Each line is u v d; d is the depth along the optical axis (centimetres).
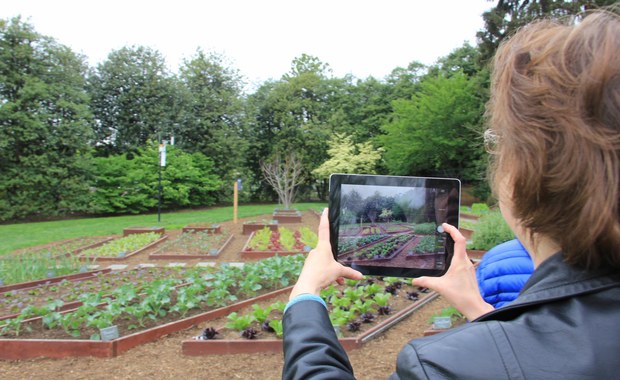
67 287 643
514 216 64
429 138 2286
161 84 2606
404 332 432
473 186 2461
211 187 2620
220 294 505
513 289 178
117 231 1380
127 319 461
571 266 57
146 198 2261
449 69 3061
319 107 3269
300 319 83
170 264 886
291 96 3195
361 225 124
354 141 3148
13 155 1906
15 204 1883
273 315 473
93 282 675
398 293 571
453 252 119
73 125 1995
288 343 79
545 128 57
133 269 786
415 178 123
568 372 50
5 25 1834
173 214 2161
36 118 1886
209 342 380
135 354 386
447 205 121
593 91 53
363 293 538
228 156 2847
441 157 2364
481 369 53
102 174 2175
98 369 358
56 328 432
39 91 1866
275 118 3112
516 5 1912
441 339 59
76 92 2042
